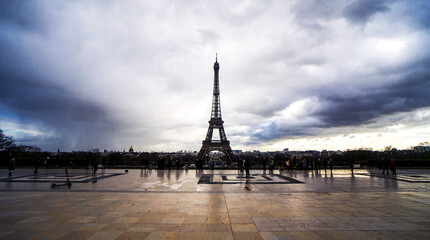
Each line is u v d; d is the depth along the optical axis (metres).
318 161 49.19
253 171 49.03
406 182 29.94
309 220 12.98
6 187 24.92
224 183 28.88
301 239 10.16
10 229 11.42
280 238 10.28
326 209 15.48
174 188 24.69
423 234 10.78
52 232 11.01
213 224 12.28
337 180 32.16
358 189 24.05
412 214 14.20
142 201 18.00
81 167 54.72
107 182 29.52
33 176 35.75
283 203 17.34
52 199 18.67
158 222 12.61
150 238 10.27
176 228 11.63
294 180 32.12
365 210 15.18
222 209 15.48
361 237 10.41
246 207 16.06
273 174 41.66
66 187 25.05
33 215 13.92
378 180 32.16
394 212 14.68
